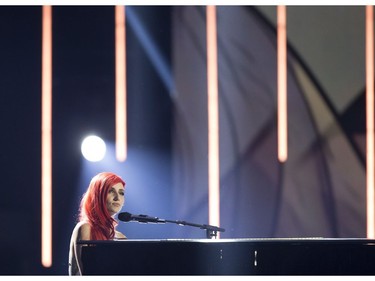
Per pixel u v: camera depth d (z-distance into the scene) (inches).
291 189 688.4
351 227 688.4
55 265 673.6
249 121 690.8
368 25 702.5
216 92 691.4
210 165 687.1
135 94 687.7
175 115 687.7
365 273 319.0
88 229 382.6
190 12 693.3
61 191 678.5
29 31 687.1
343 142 693.9
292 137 692.1
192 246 317.1
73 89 685.9
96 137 628.1
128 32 690.8
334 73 698.8
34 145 681.0
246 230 684.7
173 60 689.6
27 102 683.4
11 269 669.9
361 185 690.8
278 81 694.5
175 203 684.1
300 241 318.7
